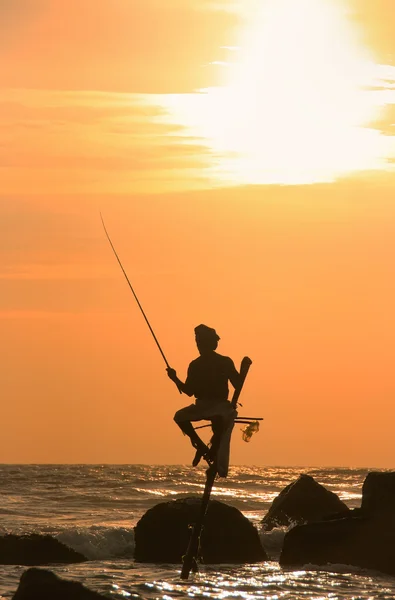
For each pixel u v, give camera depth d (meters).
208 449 28.59
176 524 36.66
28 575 24.05
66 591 23.33
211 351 28.59
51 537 36.53
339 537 34.31
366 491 36.59
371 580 30.98
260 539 40.72
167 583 29.41
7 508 62.81
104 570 33.09
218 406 28.27
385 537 33.66
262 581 30.33
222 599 27.23
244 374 28.70
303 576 31.42
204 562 35.53
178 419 28.39
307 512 49.81
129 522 53.53
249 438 28.75
